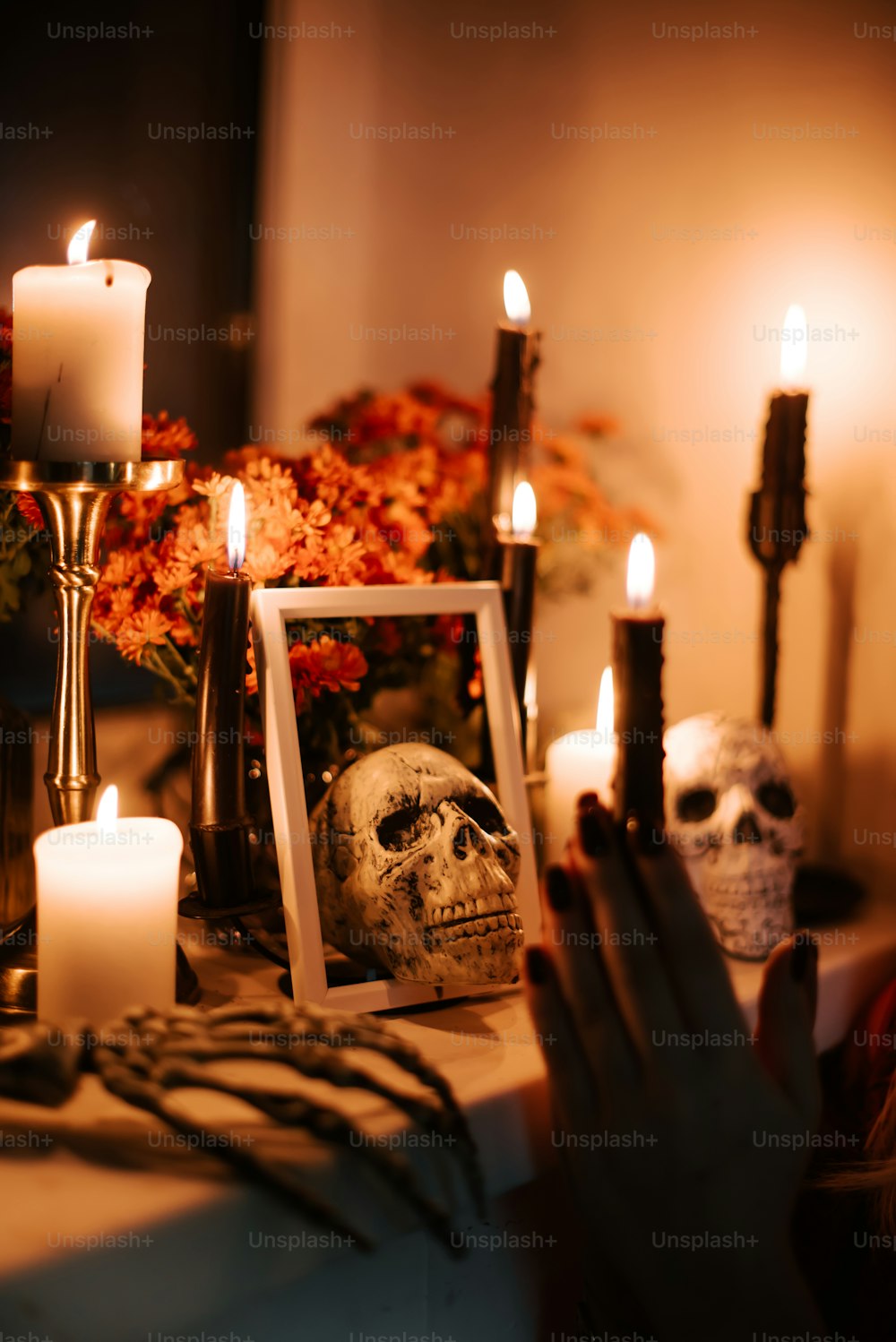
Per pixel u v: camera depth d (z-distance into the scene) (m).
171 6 1.25
